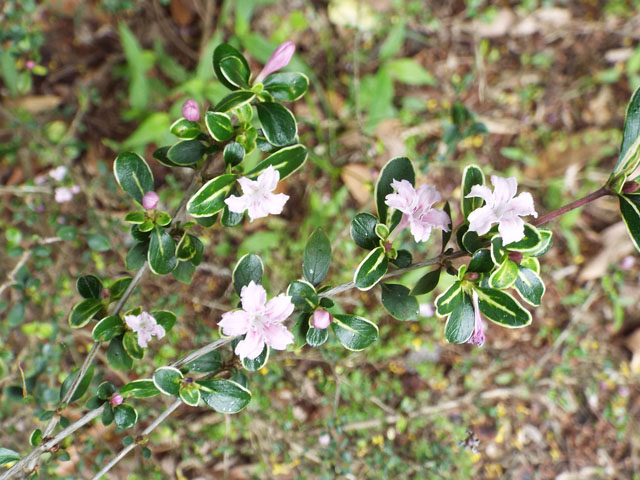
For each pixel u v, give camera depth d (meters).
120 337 0.15
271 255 0.25
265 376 0.22
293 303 0.14
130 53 0.24
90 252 0.22
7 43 0.22
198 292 0.24
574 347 0.26
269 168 0.13
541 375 0.26
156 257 0.14
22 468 0.14
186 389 0.14
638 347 0.26
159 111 0.26
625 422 0.25
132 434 0.21
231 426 0.23
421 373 0.25
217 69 0.14
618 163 0.13
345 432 0.23
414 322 0.25
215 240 0.25
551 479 0.25
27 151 0.24
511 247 0.13
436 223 0.14
